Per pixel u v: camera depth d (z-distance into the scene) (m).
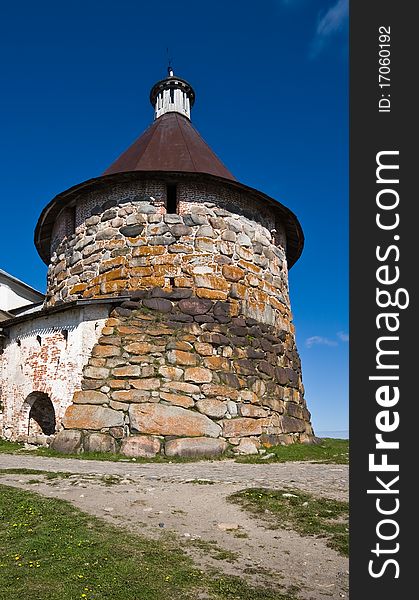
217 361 12.61
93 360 12.05
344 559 4.95
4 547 4.79
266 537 5.47
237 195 14.93
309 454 11.88
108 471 8.55
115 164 16.53
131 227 13.84
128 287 13.23
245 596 4.11
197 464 9.98
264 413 13.02
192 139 17.03
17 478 7.61
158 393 11.57
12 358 13.97
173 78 18.92
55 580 4.14
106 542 5.00
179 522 5.82
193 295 13.21
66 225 15.78
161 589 4.12
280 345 14.79
